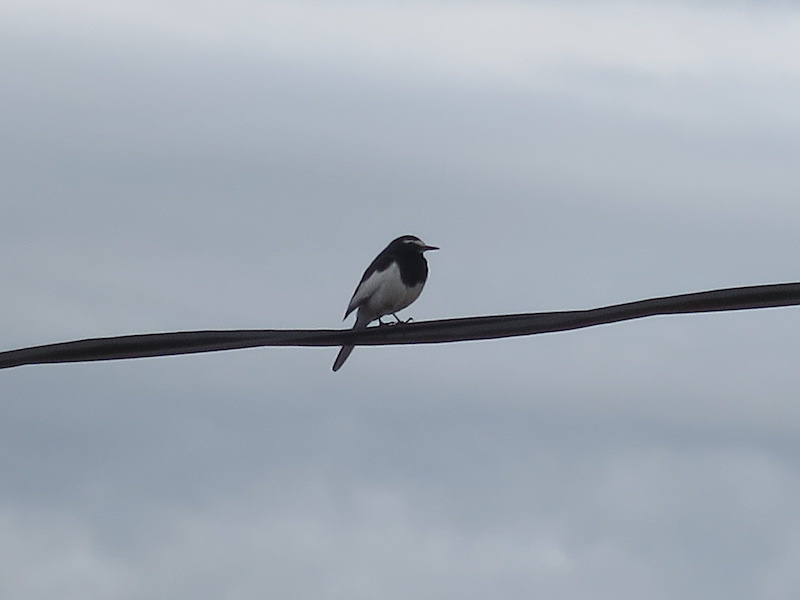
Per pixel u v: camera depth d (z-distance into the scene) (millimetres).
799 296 11781
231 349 12188
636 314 12055
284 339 12250
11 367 11883
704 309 11922
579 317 12250
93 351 11930
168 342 12008
